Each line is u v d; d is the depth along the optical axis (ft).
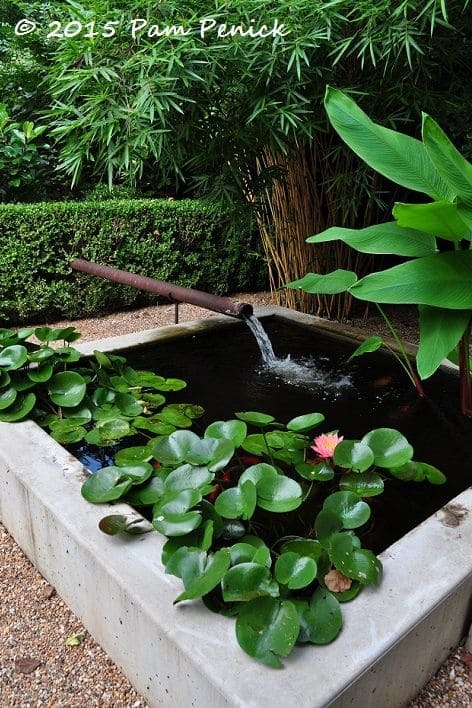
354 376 7.47
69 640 3.92
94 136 7.47
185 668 2.86
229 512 3.78
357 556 3.36
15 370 6.01
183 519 3.56
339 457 4.41
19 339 6.51
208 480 4.10
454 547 3.61
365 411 6.45
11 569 4.62
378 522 4.42
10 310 11.53
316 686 2.62
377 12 6.34
